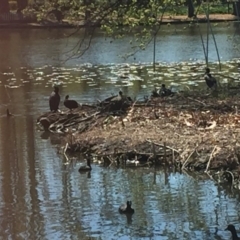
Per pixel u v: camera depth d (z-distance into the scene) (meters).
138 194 14.50
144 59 41.62
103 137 18.33
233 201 13.90
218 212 13.27
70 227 12.66
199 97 23.14
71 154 17.97
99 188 14.99
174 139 17.42
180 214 13.21
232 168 15.45
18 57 44.19
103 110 21.52
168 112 20.34
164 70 35.78
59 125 21.08
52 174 16.19
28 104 26.12
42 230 12.55
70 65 39.47
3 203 14.11
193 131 18.06
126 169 16.45
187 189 14.76
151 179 15.57
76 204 13.93
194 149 16.36
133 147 17.23
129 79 32.38
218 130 17.95
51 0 25.38
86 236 12.20
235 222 12.71
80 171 16.34
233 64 37.69
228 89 25.11
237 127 18.14
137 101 22.69
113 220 12.96
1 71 37.31
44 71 36.78
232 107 20.69
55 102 23.09
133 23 24.70
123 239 12.02
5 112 24.64
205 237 12.03
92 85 30.62
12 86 31.14
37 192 14.78
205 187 14.86
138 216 13.14
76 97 27.14
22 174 16.20
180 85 29.70
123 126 19.36
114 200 14.16
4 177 16.02
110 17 24.33
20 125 22.19
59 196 14.49
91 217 13.15
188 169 16.03
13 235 12.36
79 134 19.27
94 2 23.81
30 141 19.77
